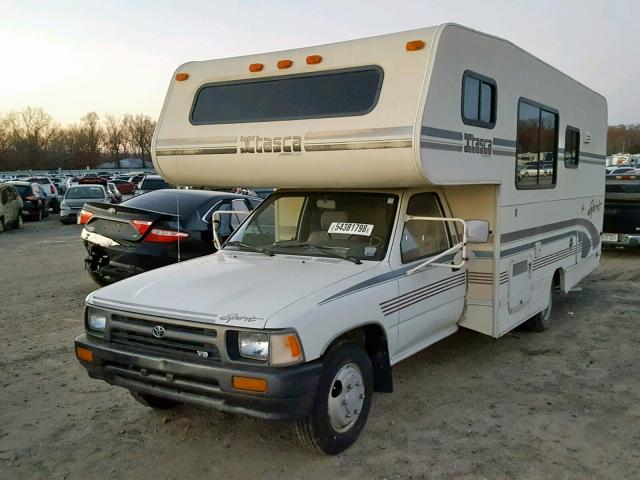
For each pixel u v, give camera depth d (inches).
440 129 175.0
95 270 318.0
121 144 4052.7
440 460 156.9
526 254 242.5
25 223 908.0
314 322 145.9
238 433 172.4
